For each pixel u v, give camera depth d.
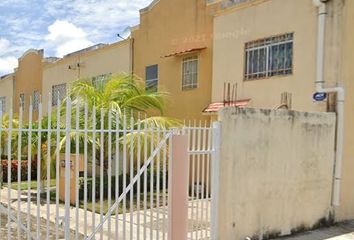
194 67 17.02
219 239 7.86
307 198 9.66
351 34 10.78
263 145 8.66
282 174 9.07
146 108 14.02
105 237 8.34
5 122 9.80
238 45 14.80
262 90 13.89
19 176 5.77
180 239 7.20
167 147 7.38
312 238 9.11
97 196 11.88
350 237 9.30
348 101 10.66
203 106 16.42
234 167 8.12
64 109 10.50
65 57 25.94
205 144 7.69
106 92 13.07
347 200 10.74
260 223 8.66
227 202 8.01
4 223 8.65
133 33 20.45
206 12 16.52
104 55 22.47
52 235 8.07
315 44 12.23
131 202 6.56
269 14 13.77
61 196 11.88
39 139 5.84
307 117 9.61
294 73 12.85
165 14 18.56
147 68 19.52
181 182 7.21
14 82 32.16
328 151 10.14
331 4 10.89
